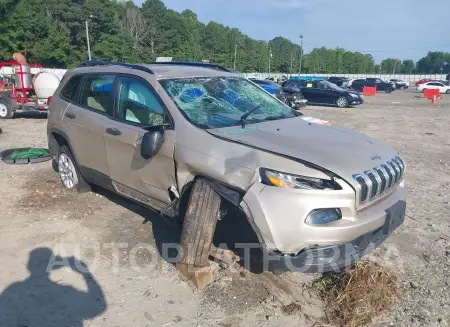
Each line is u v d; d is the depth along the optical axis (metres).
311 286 3.60
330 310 3.28
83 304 3.31
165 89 4.04
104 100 4.68
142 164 4.09
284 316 3.21
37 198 5.48
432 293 3.53
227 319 3.17
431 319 3.19
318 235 3.00
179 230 4.53
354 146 3.60
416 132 12.63
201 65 5.16
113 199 5.46
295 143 3.45
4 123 12.38
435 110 21.00
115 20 64.88
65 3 58.97
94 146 4.71
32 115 14.27
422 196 6.00
